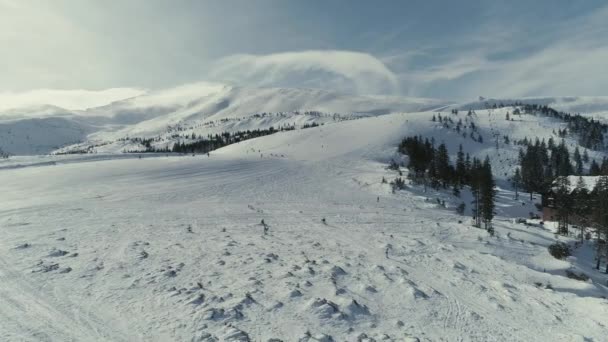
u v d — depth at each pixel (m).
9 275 19.97
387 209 58.94
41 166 84.62
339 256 29.78
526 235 50.72
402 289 22.83
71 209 43.69
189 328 15.38
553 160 152.12
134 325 15.48
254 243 32.22
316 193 67.94
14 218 37.31
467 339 17.67
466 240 43.75
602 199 50.25
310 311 18.03
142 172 77.38
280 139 149.12
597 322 21.53
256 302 18.58
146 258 24.75
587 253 48.06
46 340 13.88
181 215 44.31
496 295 24.44
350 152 119.56
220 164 91.81
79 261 23.12
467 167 106.50
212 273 22.59
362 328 17.39
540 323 20.69
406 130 163.00
